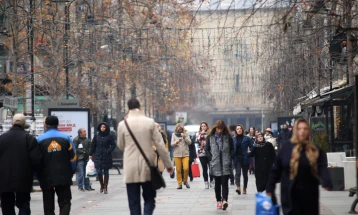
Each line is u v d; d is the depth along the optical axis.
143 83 83.31
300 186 15.64
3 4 47.16
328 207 27.56
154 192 19.30
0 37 50.88
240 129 34.81
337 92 40.62
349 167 35.62
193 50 82.25
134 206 18.98
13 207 21.36
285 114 85.50
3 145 20.83
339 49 34.88
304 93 62.97
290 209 15.73
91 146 37.16
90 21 54.72
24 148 20.83
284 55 47.91
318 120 53.19
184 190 37.75
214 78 107.88
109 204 30.81
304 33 34.97
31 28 47.81
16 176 20.66
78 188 39.06
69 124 44.00
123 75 67.81
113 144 37.06
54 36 56.41
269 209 15.04
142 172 18.84
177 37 66.19
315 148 15.69
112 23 62.00
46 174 21.16
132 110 19.36
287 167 15.80
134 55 69.12
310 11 26.84
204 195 34.41
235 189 38.16
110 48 65.31
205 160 38.56
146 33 65.81
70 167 21.53
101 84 68.38
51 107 44.72
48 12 55.00
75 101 45.72
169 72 84.38
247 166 34.88
